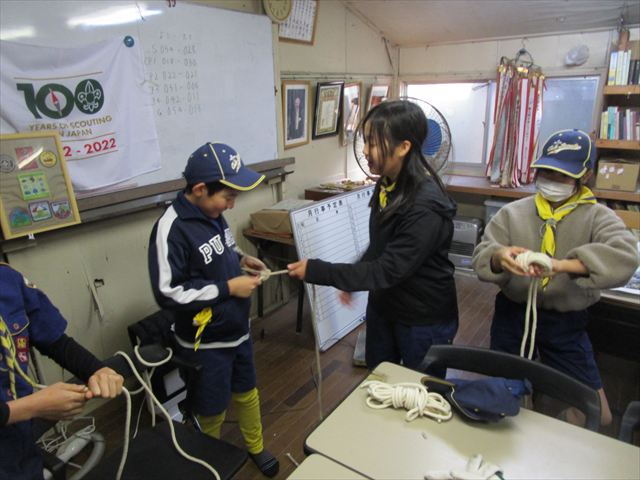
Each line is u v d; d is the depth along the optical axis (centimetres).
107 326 226
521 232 150
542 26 356
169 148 239
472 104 425
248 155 290
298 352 276
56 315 114
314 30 330
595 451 94
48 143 185
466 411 102
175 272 137
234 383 168
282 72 312
